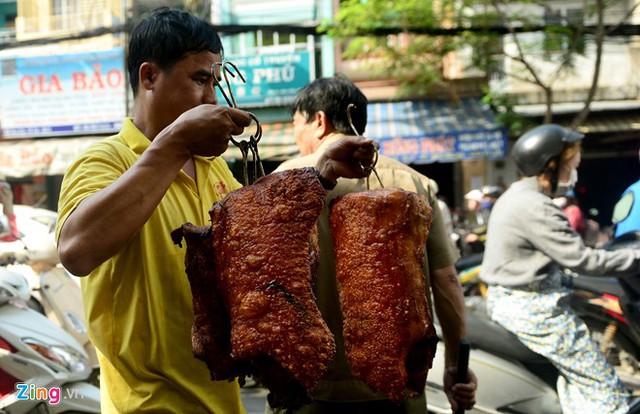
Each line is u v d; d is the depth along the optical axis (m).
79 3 12.57
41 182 13.11
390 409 2.58
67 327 4.83
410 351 1.77
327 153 1.93
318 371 1.50
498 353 4.27
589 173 13.46
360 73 11.82
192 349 1.72
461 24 9.77
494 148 10.30
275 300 1.52
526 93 11.97
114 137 1.98
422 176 2.79
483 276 4.07
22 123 12.25
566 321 3.82
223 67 1.72
